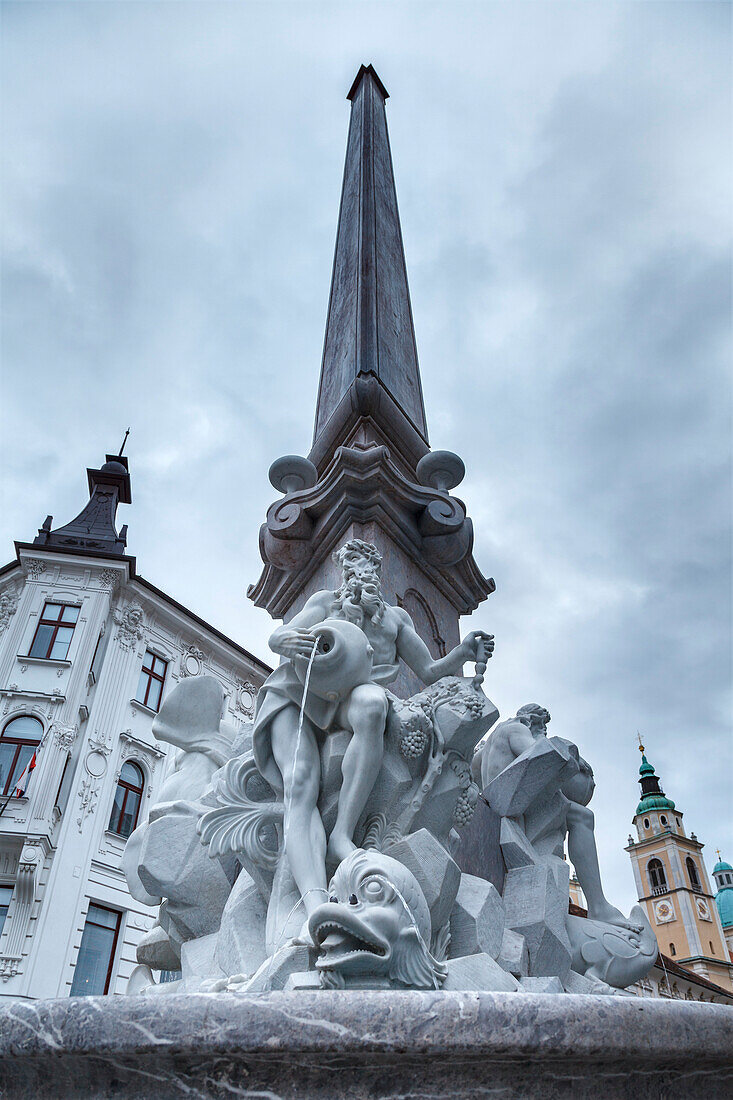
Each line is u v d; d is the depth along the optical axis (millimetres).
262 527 4828
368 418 5012
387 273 6980
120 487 26484
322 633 2930
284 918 2520
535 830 3906
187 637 22719
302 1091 1399
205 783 3775
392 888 2068
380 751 2785
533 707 4379
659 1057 1465
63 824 17766
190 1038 1371
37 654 19938
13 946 16203
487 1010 1389
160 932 3605
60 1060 1454
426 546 4617
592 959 3613
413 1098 1398
